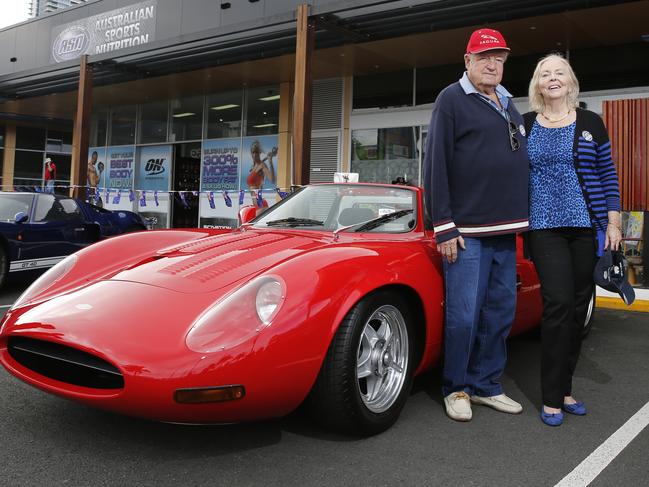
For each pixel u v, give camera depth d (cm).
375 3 687
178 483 181
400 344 238
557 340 242
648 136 612
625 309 568
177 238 289
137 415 183
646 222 613
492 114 243
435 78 1036
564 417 252
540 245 248
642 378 318
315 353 194
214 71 1090
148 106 1455
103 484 179
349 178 625
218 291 202
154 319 190
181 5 1064
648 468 200
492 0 705
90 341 183
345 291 205
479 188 240
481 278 246
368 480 187
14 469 187
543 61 254
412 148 1057
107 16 1198
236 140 1279
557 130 248
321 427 226
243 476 187
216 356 177
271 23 783
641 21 762
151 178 1452
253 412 189
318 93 1166
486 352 262
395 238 274
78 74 1109
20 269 582
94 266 253
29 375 203
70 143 1933
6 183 1797
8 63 1424
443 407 260
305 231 286
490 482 187
